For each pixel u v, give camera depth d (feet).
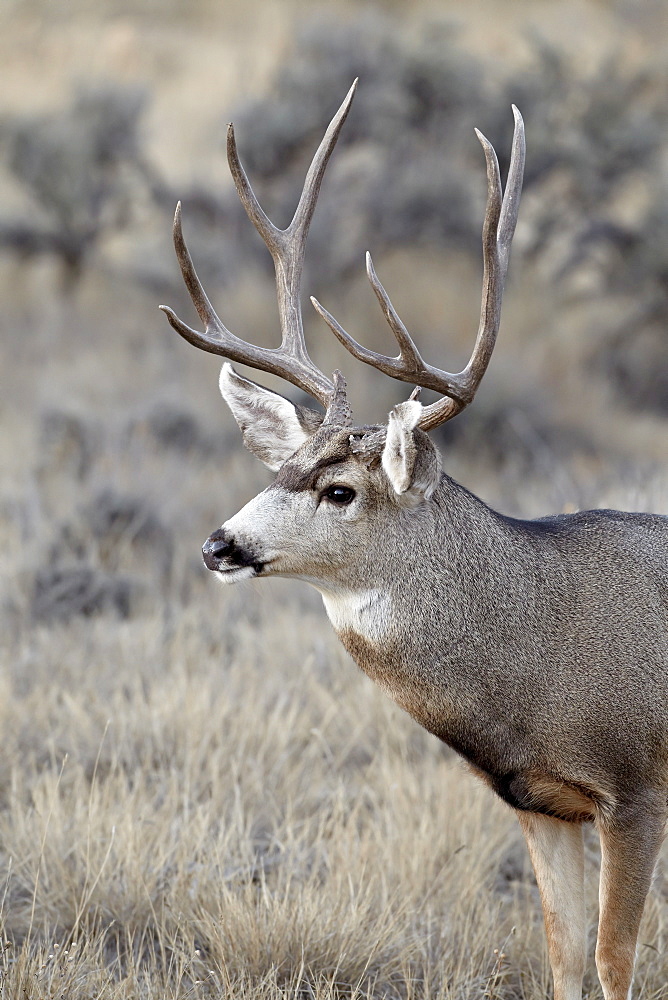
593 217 219.41
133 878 58.95
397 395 165.58
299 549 52.03
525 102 223.51
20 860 61.46
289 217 201.16
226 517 120.88
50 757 73.05
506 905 63.31
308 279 194.80
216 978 52.60
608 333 206.69
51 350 186.80
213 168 247.29
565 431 168.66
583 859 55.52
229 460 138.82
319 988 52.06
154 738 74.49
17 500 116.88
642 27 346.54
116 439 133.18
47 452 131.34
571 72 235.81
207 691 77.15
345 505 51.98
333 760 75.20
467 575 52.75
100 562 104.32
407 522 52.49
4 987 49.98
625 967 51.96
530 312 200.85
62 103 301.43
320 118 209.36
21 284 225.56
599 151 220.02
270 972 52.65
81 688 81.15
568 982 54.44
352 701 80.38
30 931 54.19
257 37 378.12
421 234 209.87
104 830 63.21
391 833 64.64
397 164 213.66
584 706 51.93
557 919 54.65
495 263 53.72
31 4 403.95
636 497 88.17
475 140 218.79
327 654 87.25
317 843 63.52
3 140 229.25
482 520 53.88
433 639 52.49
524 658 52.39
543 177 223.10
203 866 59.88
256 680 83.20
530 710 52.29
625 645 52.54
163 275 210.38
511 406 165.99
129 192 232.73
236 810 64.34
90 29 393.29
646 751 52.19
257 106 211.20
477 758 53.57
